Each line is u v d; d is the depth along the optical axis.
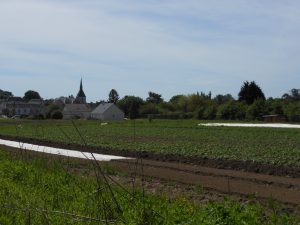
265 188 15.95
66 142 37.69
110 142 36.84
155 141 37.38
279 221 9.53
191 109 127.94
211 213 8.70
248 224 8.38
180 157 25.81
